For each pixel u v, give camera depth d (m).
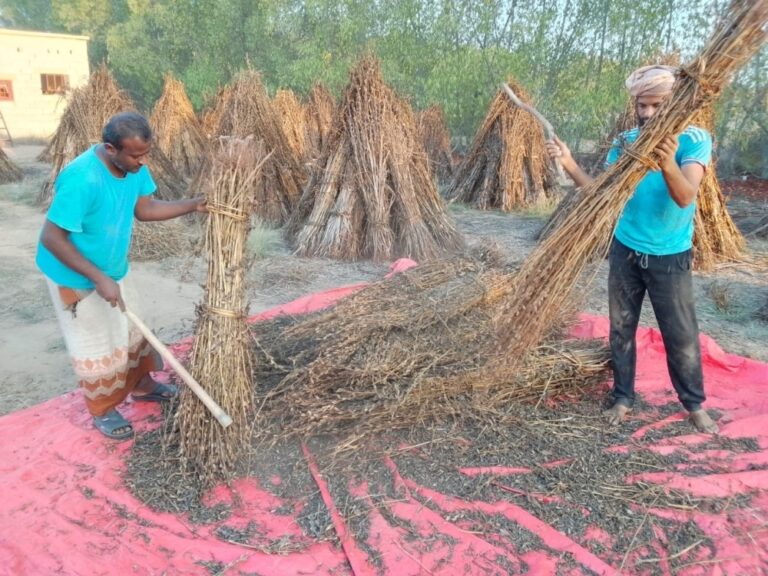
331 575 2.34
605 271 6.43
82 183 2.67
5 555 2.41
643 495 2.72
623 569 2.36
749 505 2.65
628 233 3.05
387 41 17.77
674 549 2.44
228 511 2.68
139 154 2.72
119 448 3.11
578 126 13.88
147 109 24.67
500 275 3.98
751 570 2.34
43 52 21.25
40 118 21.66
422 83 17.02
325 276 6.61
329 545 2.48
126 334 3.14
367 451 3.02
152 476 2.89
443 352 3.34
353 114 7.25
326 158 7.70
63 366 4.35
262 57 22.64
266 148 8.65
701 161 2.68
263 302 5.76
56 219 2.67
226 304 2.88
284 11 21.75
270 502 2.73
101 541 2.49
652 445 3.10
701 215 6.82
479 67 15.34
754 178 12.66
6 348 4.63
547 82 15.18
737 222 8.78
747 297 5.79
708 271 6.63
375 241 7.10
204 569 2.36
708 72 2.38
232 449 2.88
